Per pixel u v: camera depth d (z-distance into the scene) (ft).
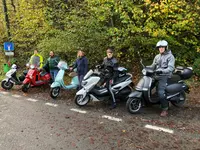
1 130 15.42
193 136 14.02
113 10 30.12
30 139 14.03
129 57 32.58
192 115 17.49
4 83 26.61
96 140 13.71
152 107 19.54
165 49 17.28
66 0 36.22
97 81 19.54
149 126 15.62
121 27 30.99
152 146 12.89
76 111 19.02
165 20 27.63
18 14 40.29
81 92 19.60
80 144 13.26
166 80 17.07
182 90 18.47
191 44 30.09
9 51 36.27
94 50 29.19
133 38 28.96
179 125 15.67
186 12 25.75
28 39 38.32
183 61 29.14
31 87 27.48
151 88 18.10
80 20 29.58
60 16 34.37
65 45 29.35
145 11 28.37
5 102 21.97
